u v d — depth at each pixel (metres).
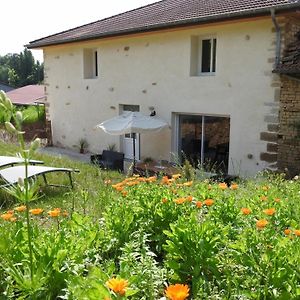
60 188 7.15
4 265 2.27
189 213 3.13
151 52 12.62
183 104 11.84
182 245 2.49
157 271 2.33
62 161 11.12
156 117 12.62
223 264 2.38
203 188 3.89
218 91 10.88
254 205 3.55
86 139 15.85
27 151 2.08
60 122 17.16
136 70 13.22
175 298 1.55
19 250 2.34
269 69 9.71
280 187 4.72
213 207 3.29
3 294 2.11
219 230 2.69
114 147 14.49
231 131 10.68
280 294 2.03
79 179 7.89
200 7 12.27
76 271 2.22
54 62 17.00
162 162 12.07
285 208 3.43
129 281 2.04
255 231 2.58
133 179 4.08
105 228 3.03
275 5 8.82
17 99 32.22
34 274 2.15
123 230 2.96
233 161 10.70
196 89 11.43
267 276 2.15
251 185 5.29
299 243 2.39
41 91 36.06
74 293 1.92
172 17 12.03
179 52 11.77
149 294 2.08
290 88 9.37
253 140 10.23
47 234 2.56
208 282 2.22
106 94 14.59
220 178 7.87
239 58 10.30
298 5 8.48
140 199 3.40
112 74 14.20
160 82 12.47
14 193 2.12
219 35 10.70
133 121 11.42
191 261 2.44
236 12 9.45
